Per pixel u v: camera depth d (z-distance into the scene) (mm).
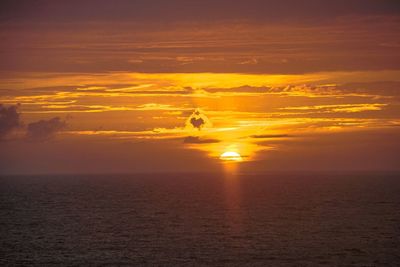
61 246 67625
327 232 76938
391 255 62156
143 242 69938
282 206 111688
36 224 87312
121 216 97000
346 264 57906
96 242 70125
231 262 58406
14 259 60594
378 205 111938
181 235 75000
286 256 61344
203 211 103750
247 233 76062
